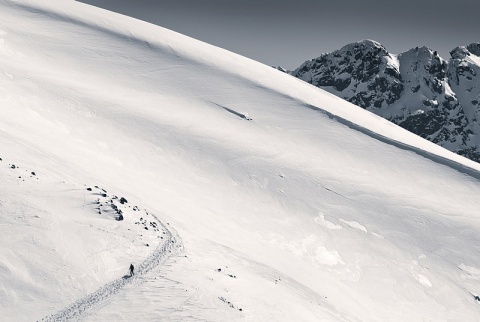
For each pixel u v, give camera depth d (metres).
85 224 28.23
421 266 61.06
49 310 21.70
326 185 72.38
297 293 31.89
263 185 67.50
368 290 54.03
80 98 71.81
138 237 29.31
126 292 23.80
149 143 67.56
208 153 70.44
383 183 78.75
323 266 55.12
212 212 54.56
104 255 26.28
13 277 22.61
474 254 65.69
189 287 25.11
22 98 63.56
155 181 57.50
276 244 55.12
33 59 83.75
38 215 27.12
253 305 25.80
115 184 44.47
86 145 58.62
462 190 83.62
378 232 65.19
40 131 53.97
